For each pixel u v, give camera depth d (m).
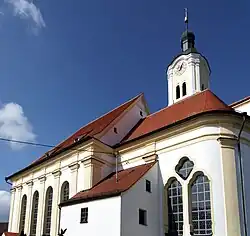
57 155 34.00
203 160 24.20
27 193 37.69
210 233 22.70
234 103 33.03
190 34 42.31
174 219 24.94
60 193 32.28
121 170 29.97
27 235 35.09
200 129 24.97
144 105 37.28
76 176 30.84
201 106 27.73
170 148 26.56
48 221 33.16
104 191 25.00
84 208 25.16
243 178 23.55
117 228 22.55
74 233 25.09
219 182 23.16
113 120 33.03
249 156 24.75
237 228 21.89
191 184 24.67
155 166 26.80
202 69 39.94
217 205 22.70
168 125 26.73
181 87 39.38
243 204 22.77
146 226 24.28
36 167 37.16
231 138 24.12
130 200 23.72
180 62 40.19
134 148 29.56
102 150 30.69
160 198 25.92
